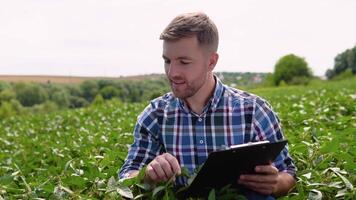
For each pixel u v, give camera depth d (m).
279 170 1.84
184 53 1.65
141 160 1.90
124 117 5.33
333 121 3.18
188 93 1.70
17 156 3.26
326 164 2.08
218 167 1.61
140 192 1.81
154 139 1.89
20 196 1.97
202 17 1.68
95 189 1.92
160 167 1.69
